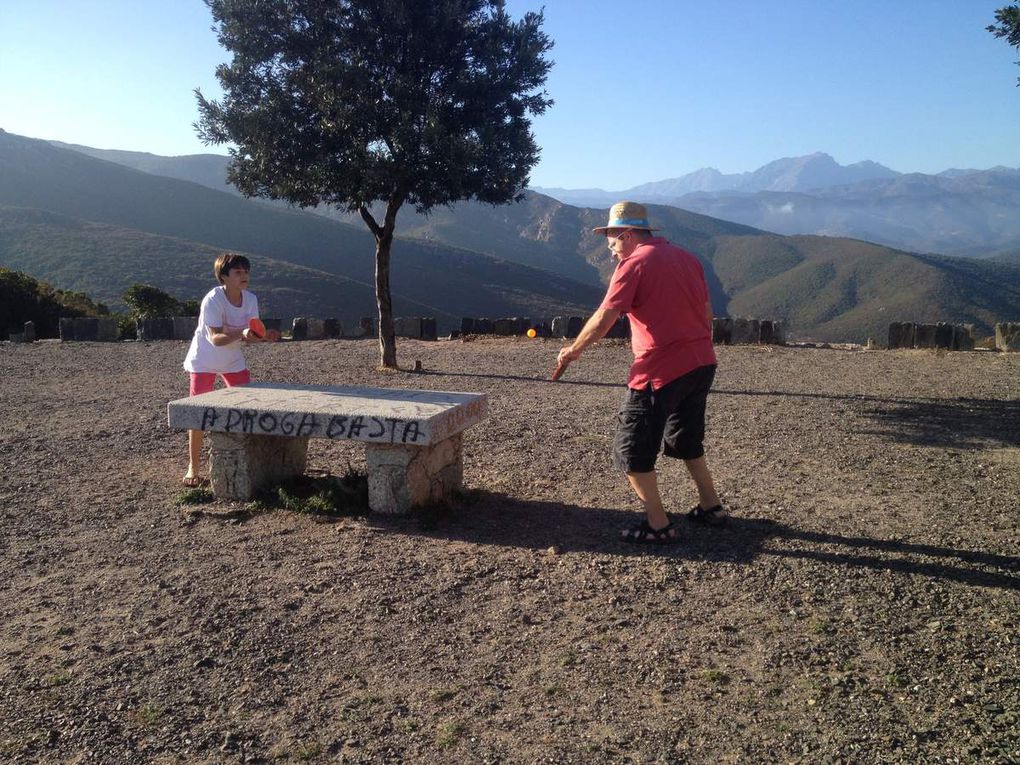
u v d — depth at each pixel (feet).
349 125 37.40
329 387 20.81
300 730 9.82
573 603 13.29
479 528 16.98
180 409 18.43
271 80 39.09
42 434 27.22
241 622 12.80
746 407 31.04
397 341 58.08
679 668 11.11
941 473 20.90
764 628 12.21
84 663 11.57
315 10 38.86
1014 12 29.12
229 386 21.15
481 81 39.09
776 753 9.14
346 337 61.57
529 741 9.49
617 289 14.56
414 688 10.77
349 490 18.34
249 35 38.37
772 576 14.10
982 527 16.38
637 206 15.31
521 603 13.33
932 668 10.90
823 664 11.10
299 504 18.15
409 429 16.60
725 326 54.03
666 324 14.75
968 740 9.25
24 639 12.38
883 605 12.85
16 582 14.64
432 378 40.19
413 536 16.48
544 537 16.39
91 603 13.65
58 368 44.80
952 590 13.33
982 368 41.04
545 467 22.26
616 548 15.67
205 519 17.78
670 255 14.78
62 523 17.83
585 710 10.14
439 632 12.37
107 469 22.54
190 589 14.12
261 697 10.61
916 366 42.22
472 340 57.67
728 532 16.39
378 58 39.42
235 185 41.78
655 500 15.69
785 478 20.66
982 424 27.04
